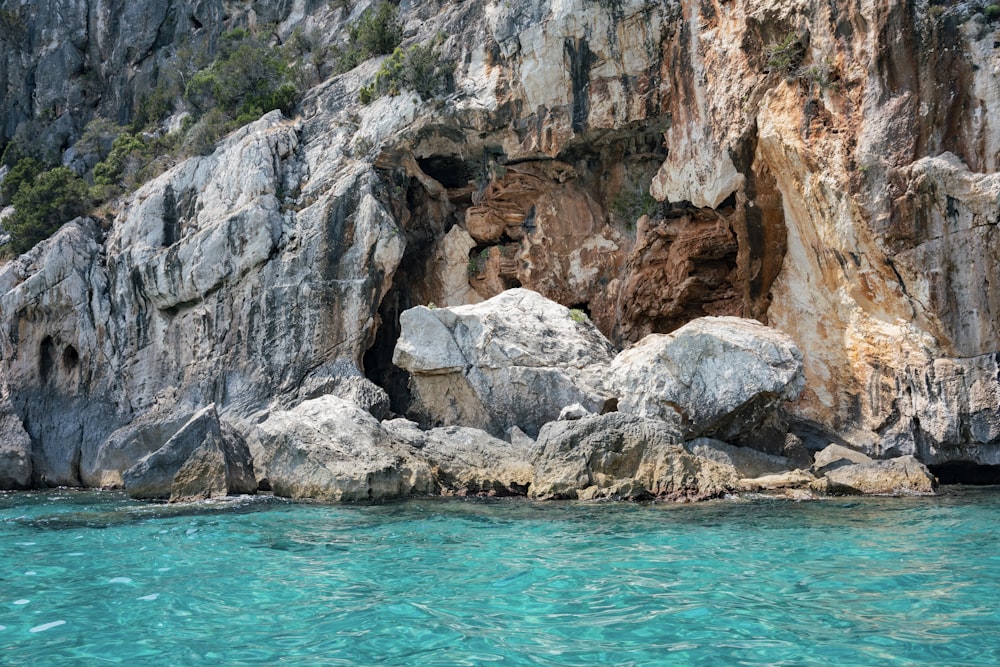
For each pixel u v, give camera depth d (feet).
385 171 76.07
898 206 47.57
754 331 49.44
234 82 95.45
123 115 130.11
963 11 46.55
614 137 68.49
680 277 66.28
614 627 21.97
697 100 61.16
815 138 51.19
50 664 20.11
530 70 67.92
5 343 79.51
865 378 51.39
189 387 75.31
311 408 52.70
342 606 24.59
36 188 95.14
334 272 72.08
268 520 40.68
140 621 23.61
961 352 47.06
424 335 55.16
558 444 45.91
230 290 74.84
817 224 52.42
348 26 100.83
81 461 75.92
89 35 136.05
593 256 72.23
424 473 47.80
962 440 47.03
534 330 55.98
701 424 47.91
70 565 31.37
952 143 46.70
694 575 27.22
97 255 82.84
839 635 20.86
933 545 30.86
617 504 41.55
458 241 77.51
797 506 39.81
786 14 53.57
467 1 77.71
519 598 25.03
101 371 79.20
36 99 134.31
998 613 22.40
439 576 28.04
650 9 63.16
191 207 81.87
